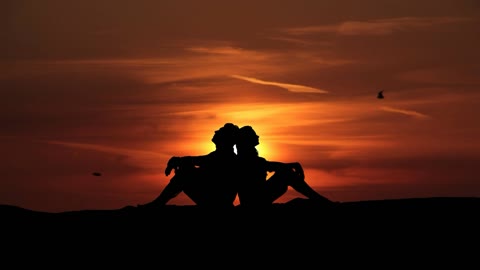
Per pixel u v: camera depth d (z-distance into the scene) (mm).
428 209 33406
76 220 33000
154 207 32219
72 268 28766
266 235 31016
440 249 29531
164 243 30609
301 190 32625
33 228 32219
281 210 33281
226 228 31328
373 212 33031
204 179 32031
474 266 28219
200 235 31078
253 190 32031
